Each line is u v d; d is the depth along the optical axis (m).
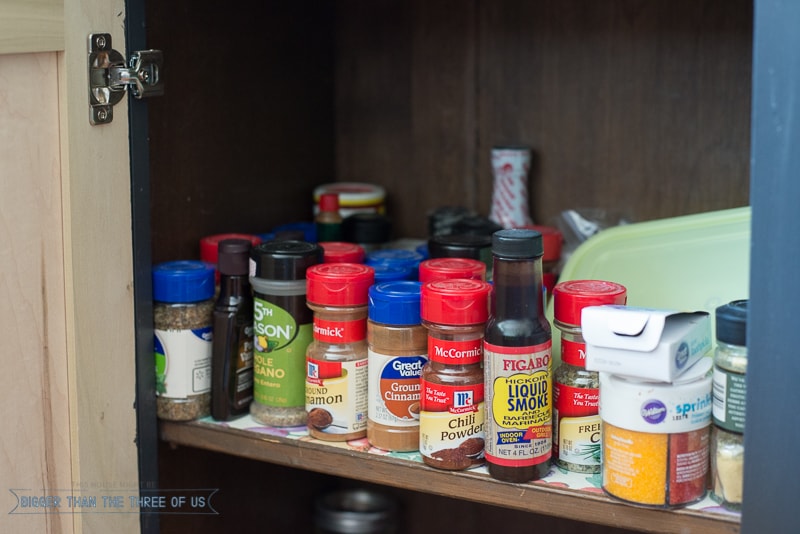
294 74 1.32
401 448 0.93
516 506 0.87
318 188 1.36
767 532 0.77
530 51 1.27
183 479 1.15
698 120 1.20
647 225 1.10
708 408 0.81
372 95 1.38
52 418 0.91
